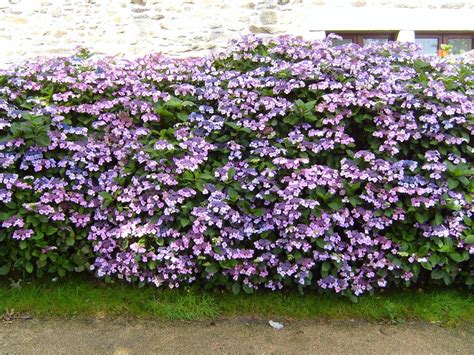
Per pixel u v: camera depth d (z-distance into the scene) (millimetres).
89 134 3178
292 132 3049
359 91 3074
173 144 3051
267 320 2979
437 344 2752
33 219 2951
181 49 7129
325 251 2957
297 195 2891
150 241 3023
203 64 3543
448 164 2984
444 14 7191
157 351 2652
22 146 2996
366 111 3133
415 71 3387
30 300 3023
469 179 3055
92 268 3086
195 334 2818
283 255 3061
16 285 3182
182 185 2975
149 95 3199
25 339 2727
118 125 3189
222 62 3588
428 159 2949
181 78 3344
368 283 3047
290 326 2924
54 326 2863
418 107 3041
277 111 3053
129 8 7129
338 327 2918
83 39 7191
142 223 3031
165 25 7125
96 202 3078
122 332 2826
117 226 3094
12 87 3305
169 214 2891
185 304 3043
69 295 3094
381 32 7355
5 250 3064
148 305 3020
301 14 7105
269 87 3256
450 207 2920
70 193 3074
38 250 3049
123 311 3012
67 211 3109
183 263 2928
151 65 3438
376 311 3031
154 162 2949
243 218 2982
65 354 2604
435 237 2945
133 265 3025
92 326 2877
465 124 3033
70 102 3234
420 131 3043
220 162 3166
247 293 3117
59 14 7176
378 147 3088
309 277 2980
